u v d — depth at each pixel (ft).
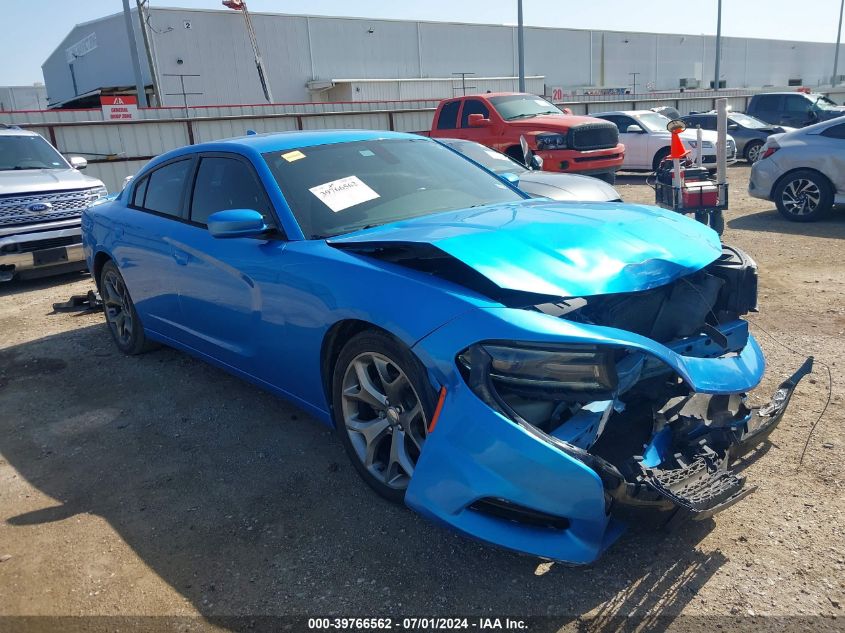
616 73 193.36
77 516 10.07
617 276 8.28
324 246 10.08
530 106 41.11
